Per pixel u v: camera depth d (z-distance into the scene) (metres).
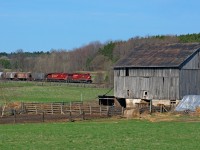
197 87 88.50
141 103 89.31
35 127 63.66
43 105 86.69
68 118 76.88
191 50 89.06
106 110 80.75
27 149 44.06
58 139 51.16
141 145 46.38
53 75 195.12
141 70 91.88
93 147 45.22
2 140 50.56
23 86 165.75
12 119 75.75
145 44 99.50
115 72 97.44
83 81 185.38
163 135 54.00
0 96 128.75
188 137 52.12
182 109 81.00
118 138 51.75
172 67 87.25
